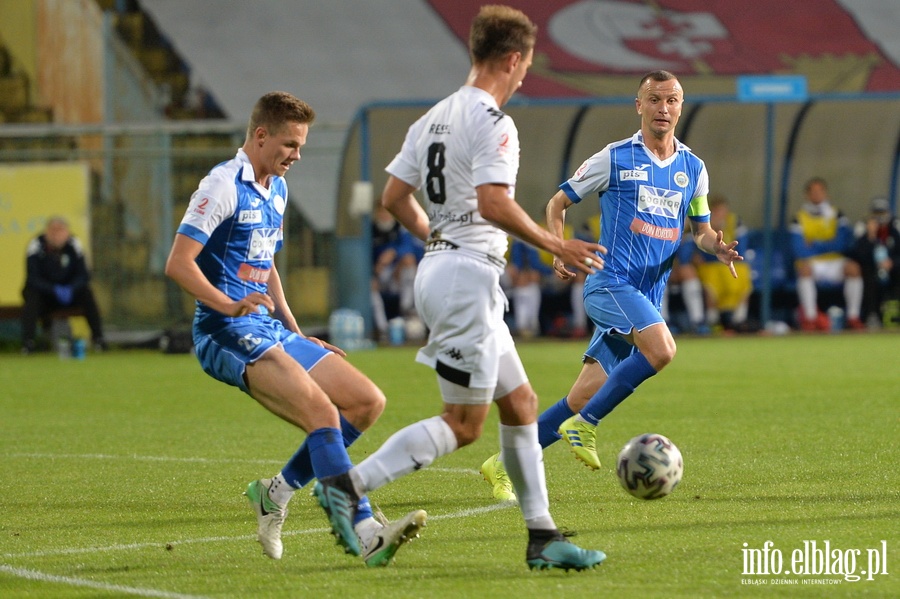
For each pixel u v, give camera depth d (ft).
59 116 252.42
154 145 246.27
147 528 62.44
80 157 238.48
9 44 255.29
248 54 273.75
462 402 50.57
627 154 77.41
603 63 272.92
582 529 59.52
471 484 74.59
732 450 85.10
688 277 211.61
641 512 63.62
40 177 206.39
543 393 128.88
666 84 77.05
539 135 213.87
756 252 224.12
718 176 223.10
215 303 53.16
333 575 51.34
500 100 51.57
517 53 50.90
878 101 213.25
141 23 277.44
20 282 205.16
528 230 48.16
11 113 250.37
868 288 215.92
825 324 216.54
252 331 55.88
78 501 70.28
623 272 77.00
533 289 211.82
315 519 64.44
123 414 115.75
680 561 52.34
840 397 118.32
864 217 224.94
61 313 200.44
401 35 283.18
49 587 49.73
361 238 206.49
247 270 58.44
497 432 100.12
